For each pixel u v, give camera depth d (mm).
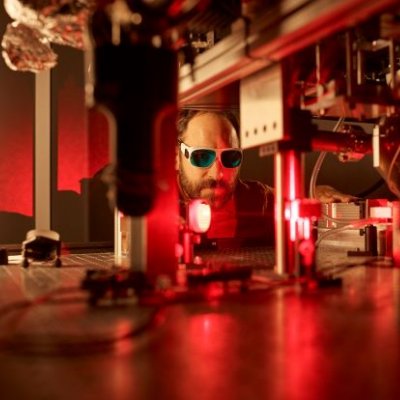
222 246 1458
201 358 516
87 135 1558
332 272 1009
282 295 836
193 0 811
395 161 1064
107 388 433
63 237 1524
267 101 939
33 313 727
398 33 906
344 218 1343
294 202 927
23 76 1502
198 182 1422
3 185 1482
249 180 1644
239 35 907
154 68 778
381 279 947
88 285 806
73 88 1546
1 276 1006
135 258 854
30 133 1513
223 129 1433
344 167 1783
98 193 1556
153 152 780
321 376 460
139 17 778
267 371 474
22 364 499
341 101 898
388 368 481
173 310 754
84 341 576
